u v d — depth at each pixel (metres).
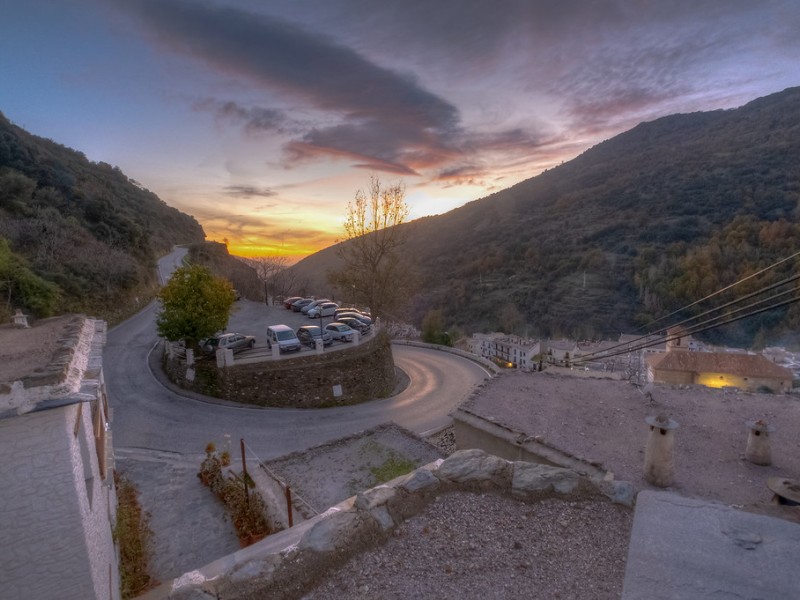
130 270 39.94
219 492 12.80
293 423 20.58
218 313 23.61
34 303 27.52
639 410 12.82
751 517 2.83
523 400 13.43
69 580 5.40
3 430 4.96
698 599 2.19
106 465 8.42
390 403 24.81
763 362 32.41
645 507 3.00
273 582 4.19
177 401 21.38
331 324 28.56
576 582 4.23
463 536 4.92
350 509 5.11
